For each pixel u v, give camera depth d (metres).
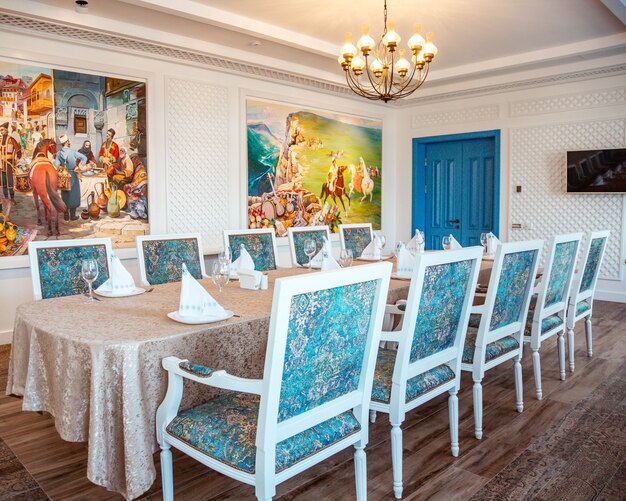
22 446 2.43
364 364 1.73
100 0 3.76
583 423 2.67
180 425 1.67
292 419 1.51
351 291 1.56
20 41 4.11
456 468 2.21
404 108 7.41
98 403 1.63
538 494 2.00
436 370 2.22
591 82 5.78
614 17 4.43
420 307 1.95
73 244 2.86
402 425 2.67
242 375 2.00
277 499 1.98
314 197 6.42
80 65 4.43
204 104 5.30
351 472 2.19
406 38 5.02
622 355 3.89
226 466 1.52
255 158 5.76
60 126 4.35
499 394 3.10
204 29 4.43
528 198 6.31
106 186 4.64
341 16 4.40
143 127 4.86
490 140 6.77
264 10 4.25
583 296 3.64
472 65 5.87
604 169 5.66
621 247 5.71
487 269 3.54
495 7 4.21
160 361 1.73
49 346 1.83
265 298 2.44
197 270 3.53
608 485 2.07
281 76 5.72
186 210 5.20
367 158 7.11
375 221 7.30
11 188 4.12
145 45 4.55
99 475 1.64
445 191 7.26
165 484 1.76
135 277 4.85
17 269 4.21
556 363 3.71
